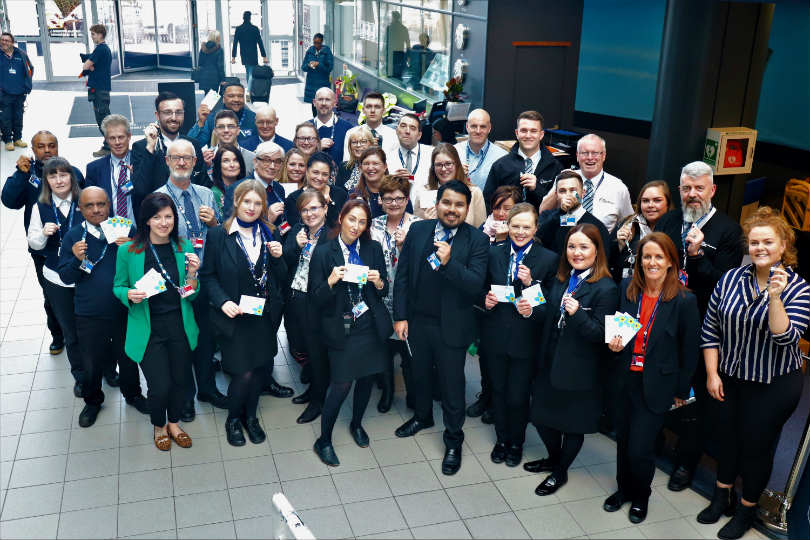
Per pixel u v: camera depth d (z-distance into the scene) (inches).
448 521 155.9
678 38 198.1
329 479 169.6
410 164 226.8
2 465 172.1
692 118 203.2
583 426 159.3
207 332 194.7
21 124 484.4
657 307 146.9
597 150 193.2
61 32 740.0
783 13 303.0
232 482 167.6
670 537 151.3
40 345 234.2
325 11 664.4
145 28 818.2
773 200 314.2
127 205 216.8
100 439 184.1
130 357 171.2
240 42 620.4
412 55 436.1
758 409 143.3
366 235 173.0
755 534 151.6
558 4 335.0
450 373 170.4
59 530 150.4
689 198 162.4
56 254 193.2
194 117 460.4
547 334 158.2
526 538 150.9
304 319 185.9
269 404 203.2
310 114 617.0
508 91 341.4
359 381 179.5
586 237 152.1
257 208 172.6
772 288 134.3
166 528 151.7
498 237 178.2
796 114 306.0
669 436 178.2
